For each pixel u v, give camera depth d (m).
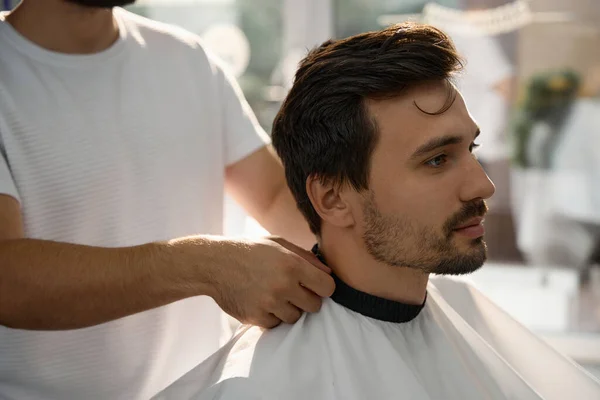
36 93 1.15
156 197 1.26
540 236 2.35
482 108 2.29
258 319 1.04
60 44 1.17
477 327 1.25
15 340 1.16
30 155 1.14
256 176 1.39
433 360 1.09
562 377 1.19
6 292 1.00
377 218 1.03
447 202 1.00
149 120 1.25
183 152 1.29
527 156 2.30
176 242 1.05
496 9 2.23
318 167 1.06
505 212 2.35
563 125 2.27
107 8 1.12
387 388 1.02
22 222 1.13
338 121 1.02
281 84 2.37
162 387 1.29
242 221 1.96
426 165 1.00
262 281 1.01
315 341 1.05
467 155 1.02
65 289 1.00
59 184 1.16
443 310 1.18
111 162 1.20
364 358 1.04
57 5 1.14
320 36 2.32
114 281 1.00
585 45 2.22
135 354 1.24
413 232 1.01
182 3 2.35
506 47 2.25
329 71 1.03
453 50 1.01
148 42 1.28
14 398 1.17
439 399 1.06
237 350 1.07
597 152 2.27
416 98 0.99
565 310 2.38
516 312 2.39
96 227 1.20
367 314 1.08
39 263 1.00
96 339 1.20
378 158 1.01
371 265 1.07
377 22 2.30
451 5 2.25
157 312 1.25
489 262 2.39
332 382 1.01
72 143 1.17
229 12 2.34
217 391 1.00
